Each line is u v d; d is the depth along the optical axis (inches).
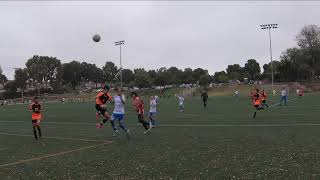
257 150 576.4
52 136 878.4
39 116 842.2
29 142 785.6
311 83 5344.5
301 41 6023.6
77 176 442.9
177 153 575.2
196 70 7559.1
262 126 929.5
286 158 503.5
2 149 688.4
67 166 504.7
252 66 7869.1
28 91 7303.2
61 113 1894.7
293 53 5940.0
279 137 716.7
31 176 453.1
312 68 5964.6
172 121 1186.0
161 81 6461.6
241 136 753.6
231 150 585.0
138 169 466.9
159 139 755.4
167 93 5344.5
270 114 1309.1
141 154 578.6
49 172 471.5
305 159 492.7
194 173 434.9
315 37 5954.7
